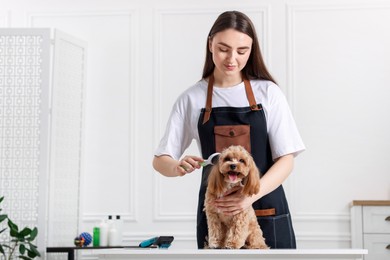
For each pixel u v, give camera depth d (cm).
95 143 473
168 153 225
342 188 453
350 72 462
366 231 415
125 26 482
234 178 187
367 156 454
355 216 418
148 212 465
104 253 171
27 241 416
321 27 466
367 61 461
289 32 467
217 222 194
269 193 220
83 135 467
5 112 430
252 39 218
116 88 477
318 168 456
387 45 461
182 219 461
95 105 477
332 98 461
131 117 473
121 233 439
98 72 479
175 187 465
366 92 459
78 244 423
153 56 478
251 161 191
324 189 454
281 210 222
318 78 463
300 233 451
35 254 391
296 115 461
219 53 211
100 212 468
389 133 455
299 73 465
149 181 468
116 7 484
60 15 486
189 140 237
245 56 212
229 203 190
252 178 190
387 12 462
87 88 478
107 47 481
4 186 424
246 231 193
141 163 470
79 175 461
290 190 454
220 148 220
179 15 479
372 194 451
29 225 421
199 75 474
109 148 473
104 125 475
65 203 441
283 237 220
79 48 467
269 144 224
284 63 466
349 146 456
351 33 464
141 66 478
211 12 475
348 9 466
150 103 475
